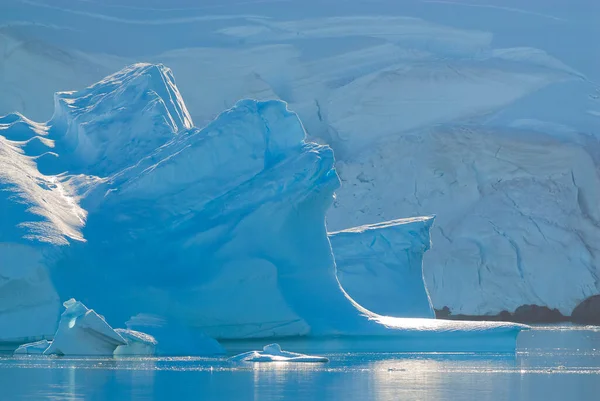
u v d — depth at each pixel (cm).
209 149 9400
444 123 16425
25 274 8325
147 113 10269
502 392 5847
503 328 8881
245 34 17425
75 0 17250
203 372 6719
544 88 16950
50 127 11069
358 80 16800
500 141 15800
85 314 7844
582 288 14988
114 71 17138
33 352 8094
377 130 16588
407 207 15438
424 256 14950
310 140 16625
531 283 14825
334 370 6925
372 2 17462
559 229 15200
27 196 8938
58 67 16850
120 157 10094
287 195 9156
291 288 9006
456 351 8831
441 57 17275
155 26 17438
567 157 15838
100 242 8975
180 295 8725
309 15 17412
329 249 9325
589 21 17738
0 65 16788
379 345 8781
